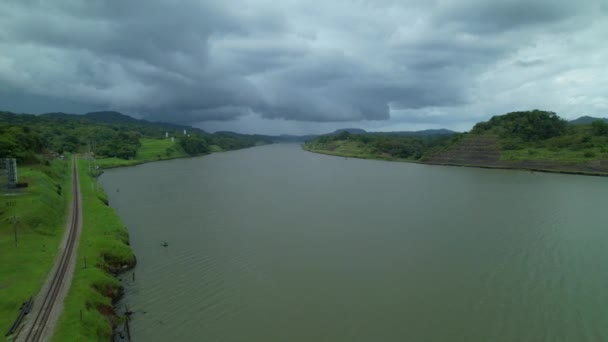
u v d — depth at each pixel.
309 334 35.41
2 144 104.56
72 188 99.19
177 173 158.38
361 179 142.12
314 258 54.47
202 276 48.03
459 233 66.81
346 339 34.66
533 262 52.91
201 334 35.19
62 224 63.44
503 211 84.31
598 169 149.62
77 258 46.47
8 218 56.19
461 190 114.50
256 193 108.62
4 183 77.44
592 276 48.19
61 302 34.88
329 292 43.91
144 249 58.03
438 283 46.31
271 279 47.28
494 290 44.41
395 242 61.75
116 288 42.25
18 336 29.53
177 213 81.94
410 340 34.66
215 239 63.22
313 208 87.81
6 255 45.25
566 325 37.12
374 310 39.88
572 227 70.31
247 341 34.22
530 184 126.06
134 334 35.00
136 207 87.88
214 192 109.81
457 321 37.78
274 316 38.50
